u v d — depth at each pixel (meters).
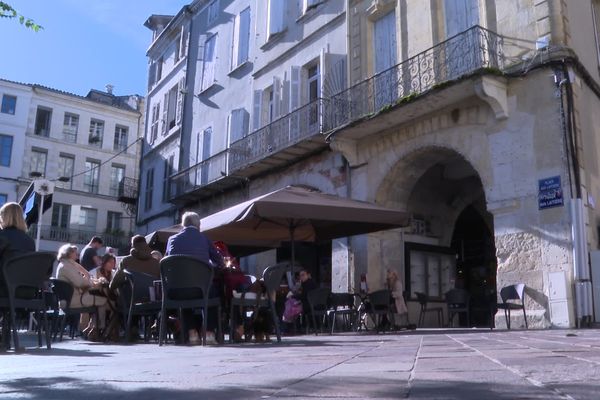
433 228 14.31
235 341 6.96
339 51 15.37
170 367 3.31
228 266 6.79
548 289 9.79
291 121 15.95
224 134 20.31
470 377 2.40
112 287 7.66
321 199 9.42
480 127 11.33
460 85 10.89
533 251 10.12
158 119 26.28
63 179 36.91
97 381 2.63
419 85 12.02
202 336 6.61
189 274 6.12
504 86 10.88
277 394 2.07
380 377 2.49
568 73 10.25
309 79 16.64
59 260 7.91
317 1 16.39
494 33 10.94
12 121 37.94
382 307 10.78
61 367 3.45
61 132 39.81
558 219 9.88
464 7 12.22
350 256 13.66
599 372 2.44
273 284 6.81
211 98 21.59
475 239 15.40
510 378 2.32
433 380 2.34
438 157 12.84
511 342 5.17
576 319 9.41
